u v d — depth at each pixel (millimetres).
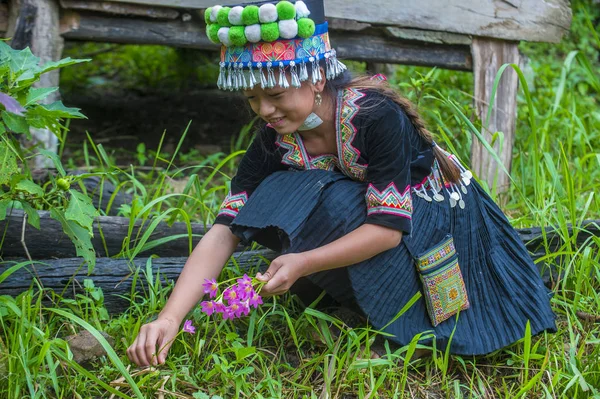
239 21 2041
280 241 2314
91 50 5855
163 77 5566
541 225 2869
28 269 2459
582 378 2172
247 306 2021
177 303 2174
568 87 5070
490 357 2430
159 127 4742
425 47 3738
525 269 2492
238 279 2094
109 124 4746
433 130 4078
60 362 2129
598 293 2756
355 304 2295
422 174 2357
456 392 2201
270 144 2375
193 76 5590
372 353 2312
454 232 2387
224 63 2125
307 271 2121
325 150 2311
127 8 3363
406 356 2197
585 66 3996
